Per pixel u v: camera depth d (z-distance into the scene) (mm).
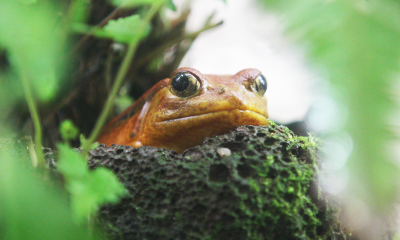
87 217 311
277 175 327
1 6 152
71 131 333
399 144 110
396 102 113
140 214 329
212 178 327
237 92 345
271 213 325
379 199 111
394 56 121
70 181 216
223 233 325
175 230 326
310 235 330
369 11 131
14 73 290
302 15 132
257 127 336
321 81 121
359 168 111
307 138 336
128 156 333
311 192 330
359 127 112
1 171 129
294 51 130
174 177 328
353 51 122
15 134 340
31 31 159
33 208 125
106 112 314
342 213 335
